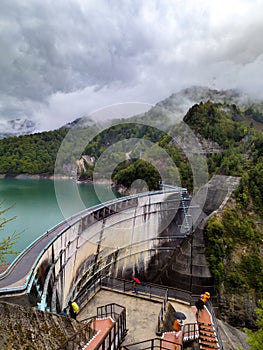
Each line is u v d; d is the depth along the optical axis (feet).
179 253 155.84
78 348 32.40
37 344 26.11
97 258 95.66
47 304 52.13
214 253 167.43
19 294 43.47
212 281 157.38
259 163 275.18
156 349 45.16
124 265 118.01
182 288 148.77
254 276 173.47
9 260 99.50
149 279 137.49
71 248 76.69
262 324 74.54
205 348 51.37
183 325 52.24
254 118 604.90
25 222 153.58
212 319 59.06
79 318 56.24
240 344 95.91
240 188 241.14
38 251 60.08
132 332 50.83
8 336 23.85
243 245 193.06
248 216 222.69
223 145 337.52
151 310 59.41
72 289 75.25
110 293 67.26
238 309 155.94
